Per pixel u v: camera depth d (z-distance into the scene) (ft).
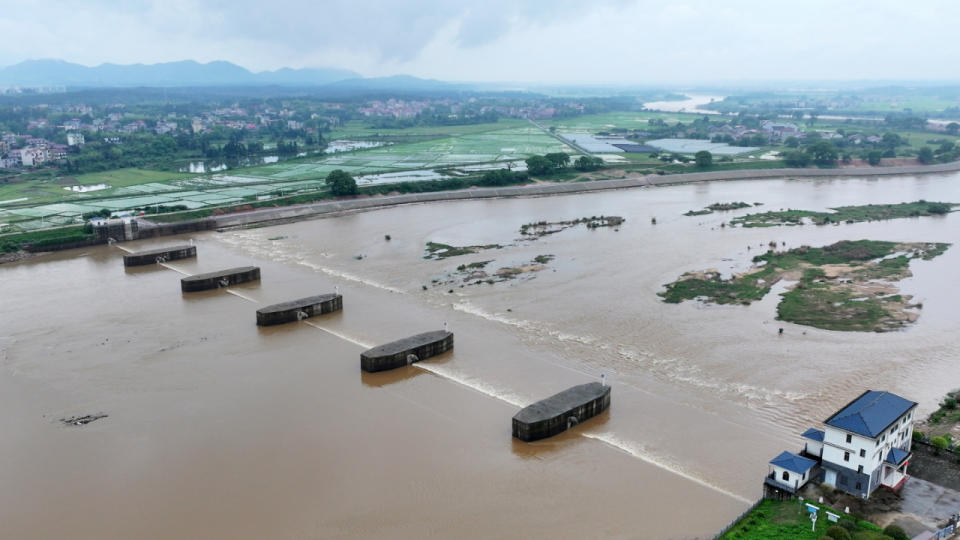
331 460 283.38
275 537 236.63
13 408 334.24
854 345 390.01
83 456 290.76
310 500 256.93
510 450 289.74
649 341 403.54
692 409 321.11
